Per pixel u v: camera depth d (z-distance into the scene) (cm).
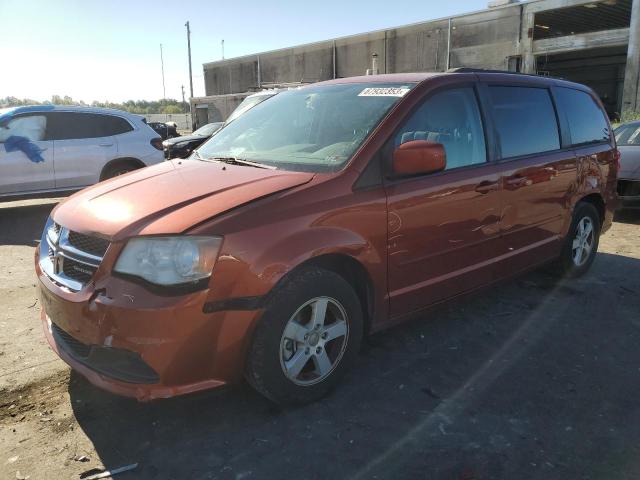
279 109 414
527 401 313
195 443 273
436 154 311
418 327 415
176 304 249
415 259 341
